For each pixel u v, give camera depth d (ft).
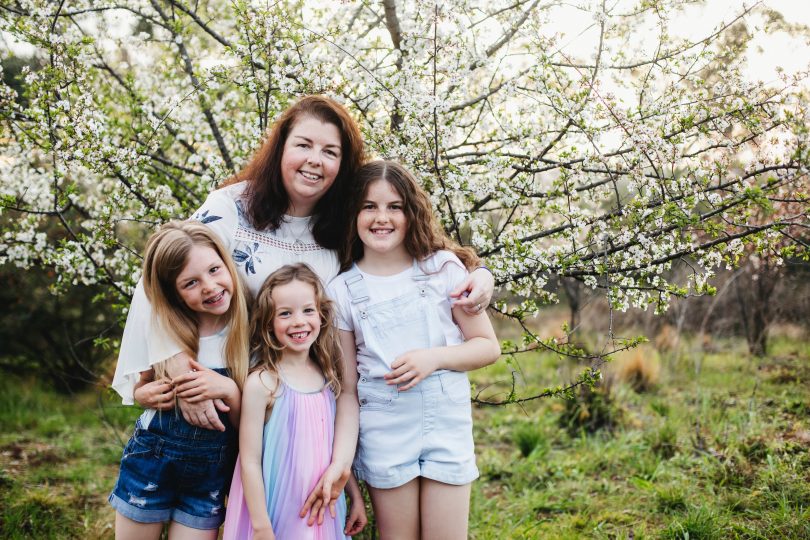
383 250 7.48
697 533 10.57
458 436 7.34
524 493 13.57
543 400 19.36
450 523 7.21
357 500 7.77
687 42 9.55
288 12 9.38
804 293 23.73
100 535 11.62
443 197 9.34
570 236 9.07
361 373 7.53
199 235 7.00
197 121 10.99
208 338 7.14
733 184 8.66
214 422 6.88
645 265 8.80
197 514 7.18
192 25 11.95
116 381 7.18
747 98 8.62
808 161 7.79
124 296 10.18
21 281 20.90
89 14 11.72
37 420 18.84
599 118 8.77
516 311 9.30
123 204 9.51
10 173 11.21
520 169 9.39
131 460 7.13
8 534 11.57
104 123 9.96
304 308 7.07
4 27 9.16
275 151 7.78
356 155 8.01
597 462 14.49
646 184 8.54
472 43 10.66
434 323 7.44
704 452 13.82
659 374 20.95
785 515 10.52
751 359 22.00
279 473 6.87
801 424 14.48
